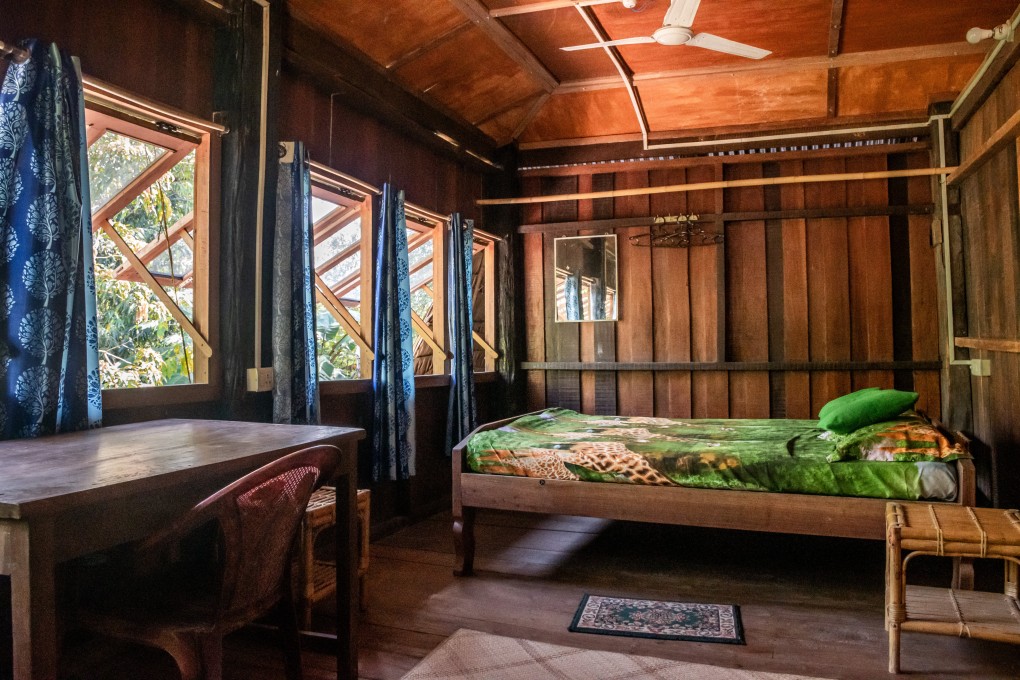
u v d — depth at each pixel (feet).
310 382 10.96
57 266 7.32
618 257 18.74
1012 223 12.46
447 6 12.65
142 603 5.46
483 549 12.46
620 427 13.26
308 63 11.55
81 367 7.69
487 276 19.22
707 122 17.76
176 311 9.91
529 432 12.40
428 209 15.62
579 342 19.07
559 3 12.38
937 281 16.51
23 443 6.52
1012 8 13.07
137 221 14.42
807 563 11.44
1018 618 7.47
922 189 16.94
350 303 19.99
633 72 16.19
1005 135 11.80
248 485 4.98
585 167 18.95
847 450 9.68
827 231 17.40
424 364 20.21
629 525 14.10
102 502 4.79
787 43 14.57
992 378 14.01
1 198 7.00
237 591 5.16
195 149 10.04
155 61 9.18
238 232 10.05
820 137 17.20
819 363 17.16
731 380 17.90
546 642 8.33
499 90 16.38
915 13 13.37
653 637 8.42
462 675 7.47
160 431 7.39
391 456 13.23
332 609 9.47
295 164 10.98
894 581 7.47
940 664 7.66
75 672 7.54
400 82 14.32
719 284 17.88
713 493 9.96
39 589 4.18
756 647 8.15
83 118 7.77
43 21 7.69
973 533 7.27
